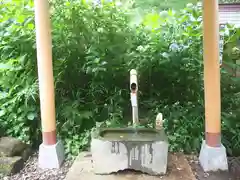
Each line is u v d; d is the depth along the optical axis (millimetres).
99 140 2660
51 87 2914
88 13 3588
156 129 2848
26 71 3484
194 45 3641
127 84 3848
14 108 3379
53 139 2979
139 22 3857
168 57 3582
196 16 3637
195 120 3371
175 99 3822
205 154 2871
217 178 2723
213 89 2803
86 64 3643
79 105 3605
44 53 2844
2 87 3551
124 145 2646
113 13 3730
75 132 3387
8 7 3562
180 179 2607
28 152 3197
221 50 3279
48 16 2838
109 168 2686
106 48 3650
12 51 3504
